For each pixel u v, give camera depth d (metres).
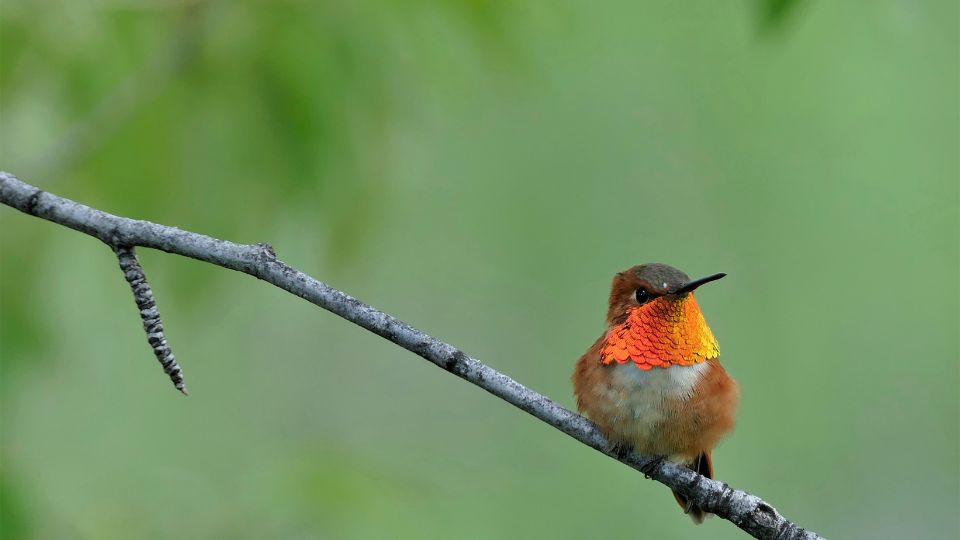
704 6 12.77
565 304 13.16
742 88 13.25
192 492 10.27
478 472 12.23
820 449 12.66
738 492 7.07
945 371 12.79
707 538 12.21
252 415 12.55
